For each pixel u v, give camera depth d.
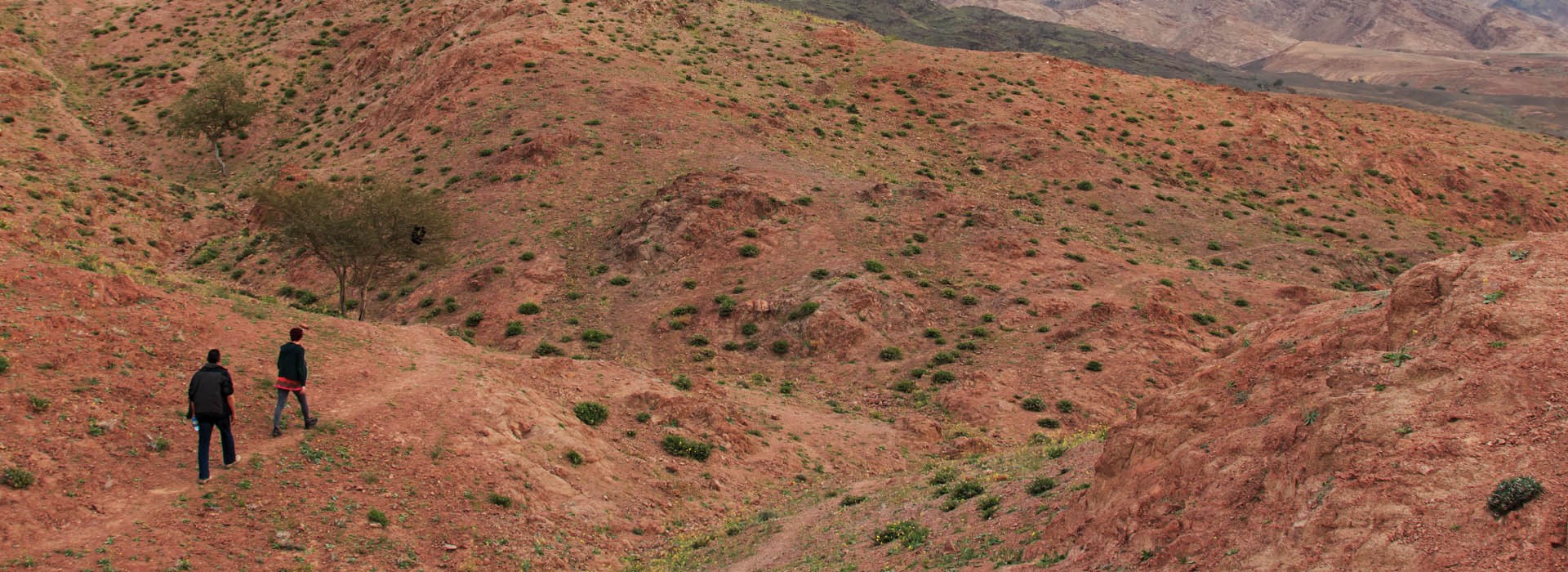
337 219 47.53
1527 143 111.50
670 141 73.12
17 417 19.11
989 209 63.25
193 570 16.97
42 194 59.22
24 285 23.41
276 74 95.62
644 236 58.12
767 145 76.06
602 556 22.53
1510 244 14.08
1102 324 48.66
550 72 83.81
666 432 30.53
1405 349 13.20
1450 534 10.23
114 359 22.36
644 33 99.88
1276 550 11.86
